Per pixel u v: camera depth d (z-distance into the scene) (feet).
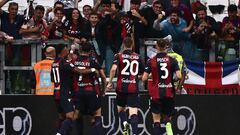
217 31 149.07
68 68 128.16
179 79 128.16
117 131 139.95
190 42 147.74
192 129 141.69
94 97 129.80
